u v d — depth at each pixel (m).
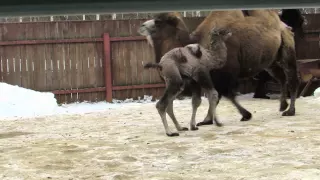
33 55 11.70
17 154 5.73
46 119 9.15
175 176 4.37
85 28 11.98
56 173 4.67
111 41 12.12
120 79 12.26
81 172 4.68
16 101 10.64
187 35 7.35
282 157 5.03
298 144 5.72
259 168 4.56
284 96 8.98
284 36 8.37
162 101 6.66
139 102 12.12
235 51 7.45
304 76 11.66
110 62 12.10
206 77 6.86
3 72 11.52
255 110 9.41
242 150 5.48
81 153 5.68
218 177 4.27
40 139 6.83
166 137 6.58
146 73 12.41
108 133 7.19
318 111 8.98
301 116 8.32
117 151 5.72
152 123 8.12
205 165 4.79
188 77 6.75
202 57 6.79
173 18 7.30
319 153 5.18
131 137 6.72
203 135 6.60
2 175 4.62
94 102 12.09
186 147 5.79
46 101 10.96
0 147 6.24
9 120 9.13
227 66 7.34
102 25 12.06
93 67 12.09
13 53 11.56
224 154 5.30
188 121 8.23
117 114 9.59
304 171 4.36
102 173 4.61
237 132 6.75
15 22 11.69
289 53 8.43
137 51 12.33
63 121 8.80
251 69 7.86
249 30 7.65
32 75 11.72
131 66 12.31
